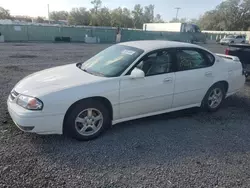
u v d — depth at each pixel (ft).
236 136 12.62
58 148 10.59
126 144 11.23
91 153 10.30
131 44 14.33
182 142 11.66
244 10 220.43
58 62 36.42
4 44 66.44
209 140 12.02
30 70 28.50
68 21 225.35
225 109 16.80
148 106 12.86
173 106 13.99
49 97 10.21
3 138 11.12
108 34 102.27
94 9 226.17
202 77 14.57
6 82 21.75
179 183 8.54
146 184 8.40
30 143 10.84
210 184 8.56
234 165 9.87
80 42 94.17
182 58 13.92
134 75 11.70
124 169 9.24
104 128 12.01
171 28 120.67
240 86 17.38
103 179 8.58
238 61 17.37
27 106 10.16
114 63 12.80
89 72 12.77
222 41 112.78
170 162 9.86
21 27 84.53
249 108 17.17
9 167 8.98
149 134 12.37
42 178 8.46
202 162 9.97
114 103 11.69
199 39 114.11
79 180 8.46
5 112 14.12
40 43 77.87
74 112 10.86
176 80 13.43
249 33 161.27
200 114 15.62
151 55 12.84
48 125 10.39
